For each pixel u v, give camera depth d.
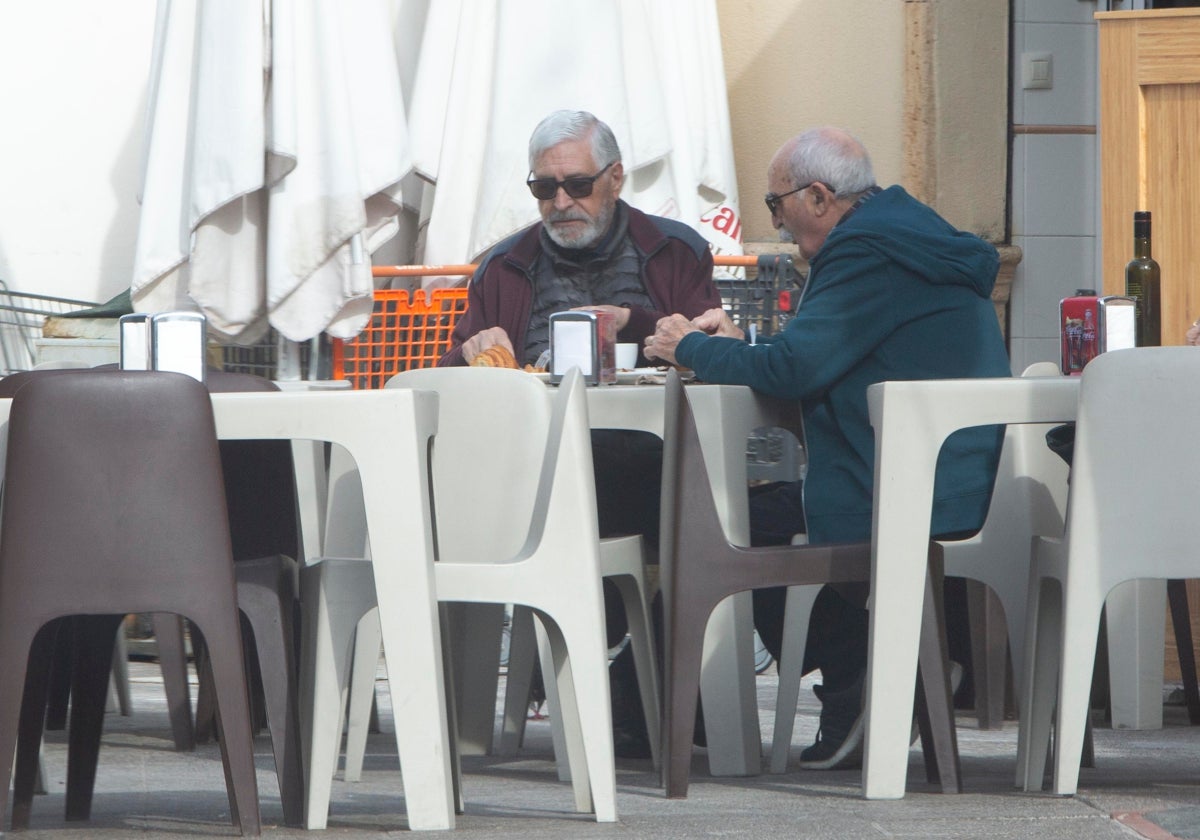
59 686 15.66
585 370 14.23
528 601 11.13
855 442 13.64
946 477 13.25
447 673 11.74
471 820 11.38
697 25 23.95
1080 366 13.83
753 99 25.83
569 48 21.55
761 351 13.68
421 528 10.73
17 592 10.23
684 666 12.15
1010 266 24.72
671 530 12.22
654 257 18.42
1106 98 18.62
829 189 14.94
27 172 26.19
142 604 10.33
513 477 12.11
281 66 19.95
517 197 21.52
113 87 26.25
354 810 12.04
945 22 24.41
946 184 24.56
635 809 11.73
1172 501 11.16
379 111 20.77
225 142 19.89
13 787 11.32
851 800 11.94
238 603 11.12
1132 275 15.20
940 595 12.19
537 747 15.75
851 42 25.08
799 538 14.88
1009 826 10.64
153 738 16.08
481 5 22.19
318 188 20.08
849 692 14.13
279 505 13.30
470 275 21.14
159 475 10.34
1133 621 16.16
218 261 20.53
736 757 13.60
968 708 17.61
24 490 10.26
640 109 22.17
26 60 26.12
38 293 26.12
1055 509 14.72
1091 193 24.98
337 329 20.55
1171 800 11.56
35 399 10.27
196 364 11.88
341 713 11.27
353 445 10.70
